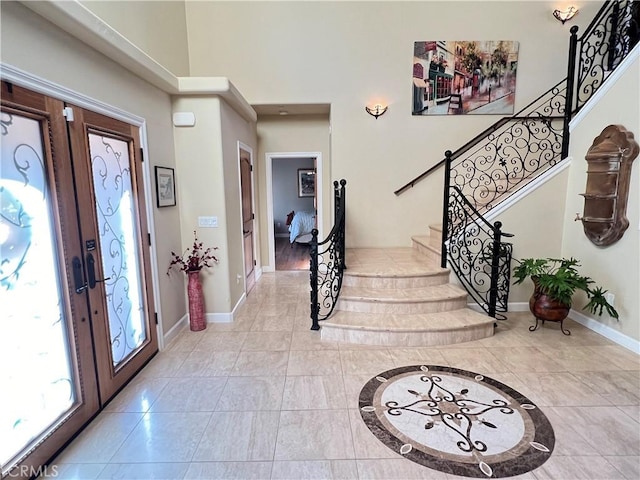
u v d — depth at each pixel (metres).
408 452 1.95
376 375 2.76
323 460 1.91
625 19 3.73
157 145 3.21
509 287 4.03
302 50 4.90
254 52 4.89
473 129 5.03
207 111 3.54
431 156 5.11
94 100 2.28
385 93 4.99
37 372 1.84
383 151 5.12
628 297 3.13
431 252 4.42
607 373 2.74
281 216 10.42
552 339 3.36
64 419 2.00
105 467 1.86
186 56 4.73
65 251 2.01
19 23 1.70
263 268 6.26
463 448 1.98
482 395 2.47
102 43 2.19
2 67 1.60
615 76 3.21
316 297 3.56
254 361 3.00
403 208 5.25
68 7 1.82
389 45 4.88
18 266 1.72
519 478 1.77
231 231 3.97
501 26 4.80
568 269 3.46
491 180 5.01
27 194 1.78
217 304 3.87
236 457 1.93
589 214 3.43
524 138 4.98
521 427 2.14
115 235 2.57
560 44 4.83
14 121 1.70
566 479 1.76
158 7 3.79
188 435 2.10
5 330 1.66
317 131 5.82
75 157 2.11
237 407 2.37
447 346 3.24
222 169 3.64
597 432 2.09
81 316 2.14
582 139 3.65
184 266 3.58
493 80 4.91
